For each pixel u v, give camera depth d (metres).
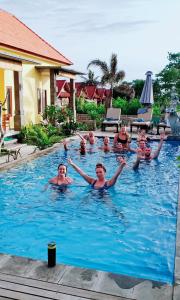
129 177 10.84
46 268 4.36
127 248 5.99
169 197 8.84
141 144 13.77
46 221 7.26
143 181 10.36
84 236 6.51
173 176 11.03
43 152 14.55
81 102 31.19
